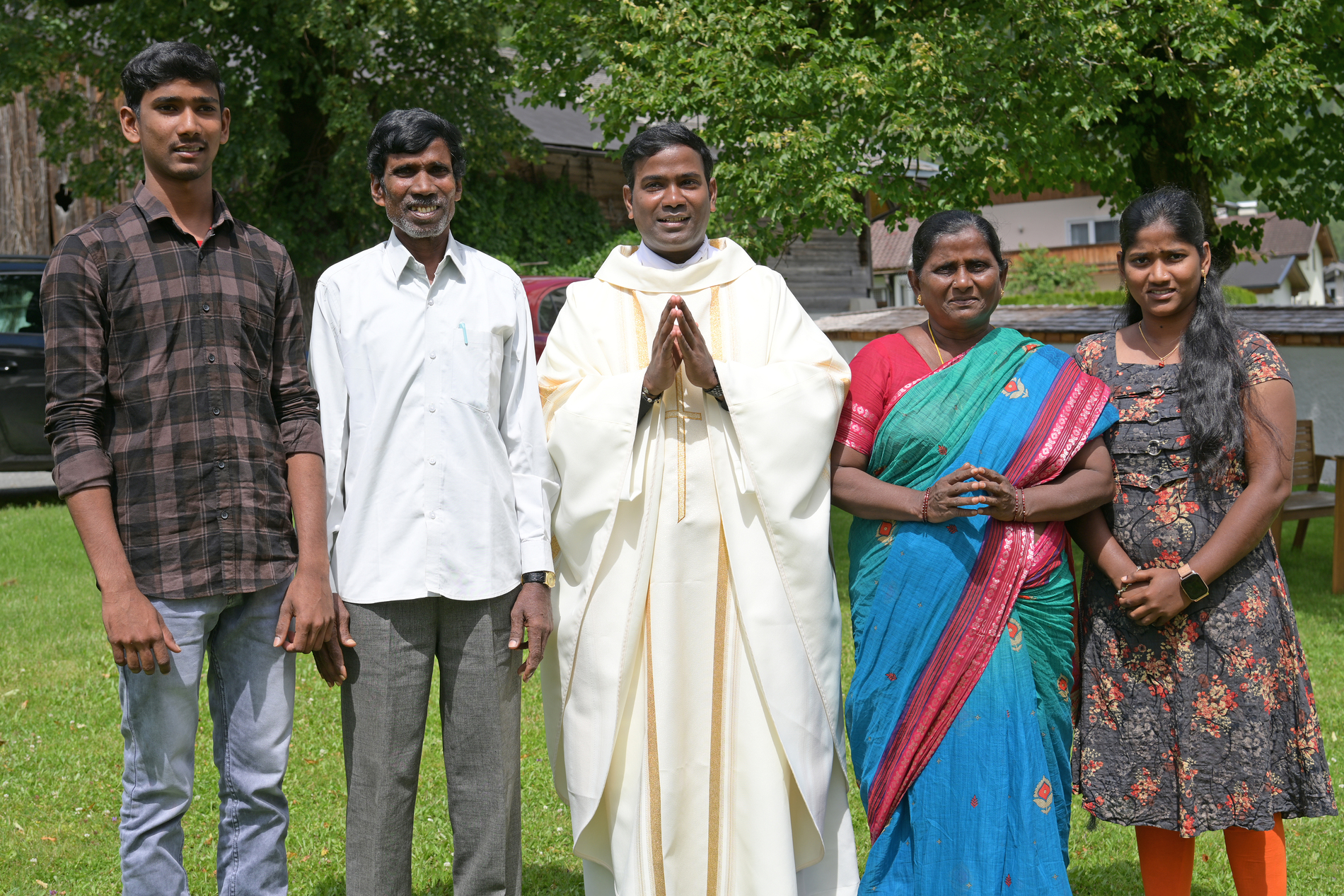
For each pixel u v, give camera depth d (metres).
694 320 2.62
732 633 2.73
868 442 2.74
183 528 2.37
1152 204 2.67
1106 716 2.66
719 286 2.87
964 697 2.54
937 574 2.58
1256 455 2.56
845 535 8.21
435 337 2.56
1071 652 2.66
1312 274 42.66
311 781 3.98
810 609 2.71
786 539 2.68
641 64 8.51
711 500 2.74
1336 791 3.78
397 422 2.54
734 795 2.70
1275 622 2.58
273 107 13.23
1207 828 2.54
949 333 2.75
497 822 2.64
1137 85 8.51
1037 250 31.33
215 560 2.39
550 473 2.73
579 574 2.75
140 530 2.36
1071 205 35.62
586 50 9.41
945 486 2.54
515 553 2.62
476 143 14.14
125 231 2.38
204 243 2.42
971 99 7.80
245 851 2.55
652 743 2.67
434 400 2.55
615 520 2.71
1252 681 2.55
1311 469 7.62
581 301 2.90
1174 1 8.24
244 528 2.42
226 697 2.53
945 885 2.53
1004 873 2.49
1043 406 2.63
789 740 2.66
